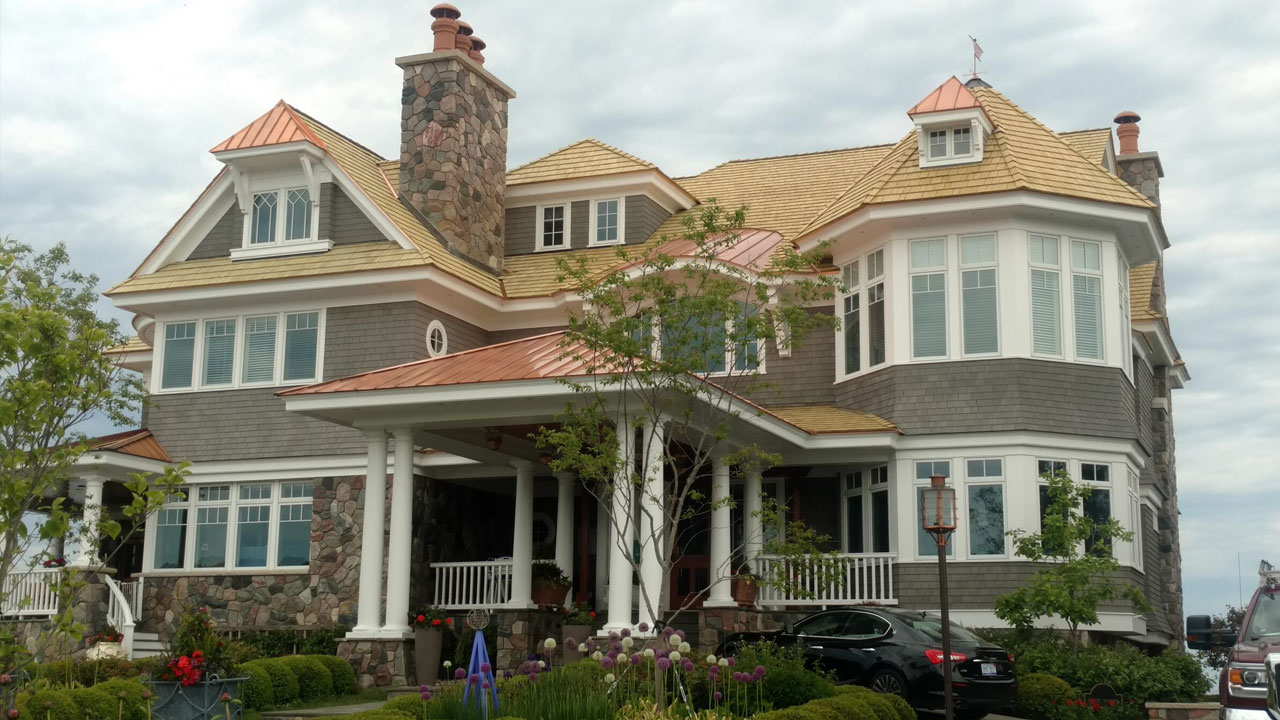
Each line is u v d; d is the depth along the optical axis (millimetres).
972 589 24453
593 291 19141
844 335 27438
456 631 25484
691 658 18953
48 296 13922
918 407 25453
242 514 28891
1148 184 35781
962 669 18250
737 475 22016
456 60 30828
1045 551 22750
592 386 19469
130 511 13297
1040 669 21406
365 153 32938
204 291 29312
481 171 31484
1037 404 24922
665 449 19938
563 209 32344
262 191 30266
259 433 28953
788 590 20547
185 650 16984
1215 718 19312
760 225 31500
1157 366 33469
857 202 26875
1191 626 16000
